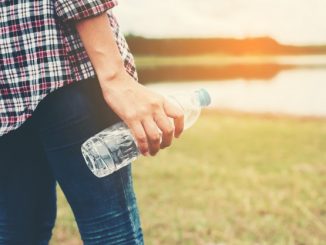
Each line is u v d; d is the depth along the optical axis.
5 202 1.44
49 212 1.51
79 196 1.31
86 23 1.20
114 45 1.22
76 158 1.28
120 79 1.21
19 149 1.39
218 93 29.84
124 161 1.31
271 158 7.37
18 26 1.23
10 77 1.25
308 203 4.67
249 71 64.19
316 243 3.60
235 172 6.30
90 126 1.26
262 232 3.83
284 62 87.94
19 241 1.46
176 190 5.28
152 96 1.21
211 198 4.93
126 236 1.32
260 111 16.52
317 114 15.05
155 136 1.19
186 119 1.61
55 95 1.25
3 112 1.28
